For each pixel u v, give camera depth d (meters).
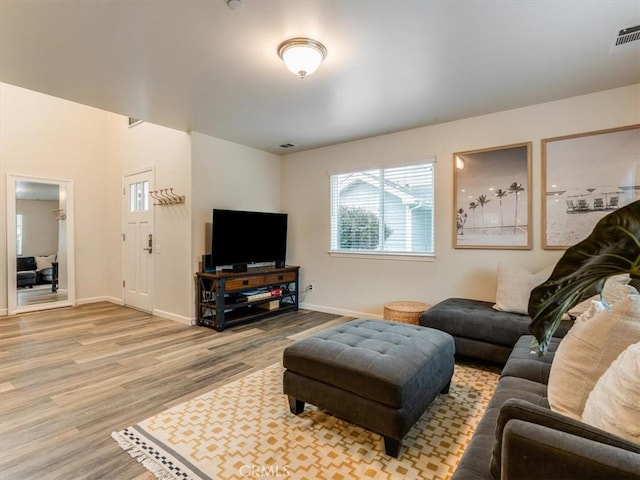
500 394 1.53
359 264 4.55
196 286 4.23
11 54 2.41
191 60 2.51
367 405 1.77
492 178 3.56
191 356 3.16
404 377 1.73
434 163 3.94
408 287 4.13
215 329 4.01
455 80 2.83
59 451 1.78
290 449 1.80
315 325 4.21
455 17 2.01
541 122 3.31
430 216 4.02
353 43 2.29
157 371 2.82
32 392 2.45
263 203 5.10
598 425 0.94
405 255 4.14
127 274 5.35
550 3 1.88
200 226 4.29
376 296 4.40
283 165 5.38
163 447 1.81
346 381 1.84
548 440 0.83
